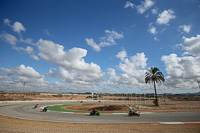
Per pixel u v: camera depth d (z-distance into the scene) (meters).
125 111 27.02
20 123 13.70
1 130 10.62
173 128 11.48
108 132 10.45
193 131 10.45
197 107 29.48
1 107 33.31
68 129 11.37
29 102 58.84
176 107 29.80
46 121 15.55
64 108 35.25
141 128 11.66
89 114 22.44
